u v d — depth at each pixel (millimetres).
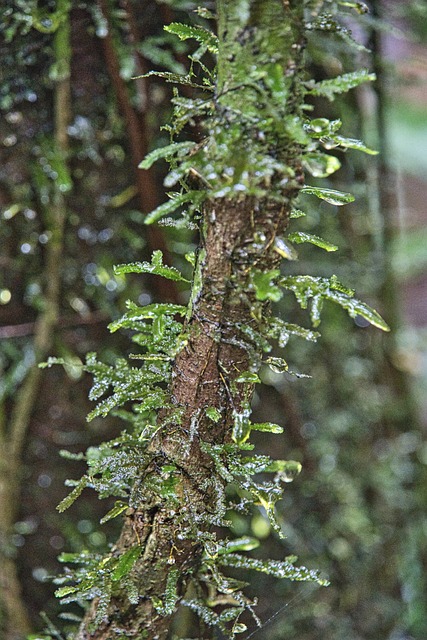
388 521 1559
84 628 966
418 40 1330
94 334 1253
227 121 872
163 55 1119
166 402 921
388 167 1484
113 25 1107
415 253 2021
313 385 1436
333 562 1467
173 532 924
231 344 901
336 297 905
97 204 1185
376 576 1521
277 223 880
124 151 1172
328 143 896
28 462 1253
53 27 1099
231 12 866
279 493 940
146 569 935
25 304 1216
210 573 974
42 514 1267
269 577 1360
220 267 887
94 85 1143
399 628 1540
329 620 1441
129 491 956
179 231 1211
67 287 1223
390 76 1248
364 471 1526
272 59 865
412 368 1718
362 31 1177
